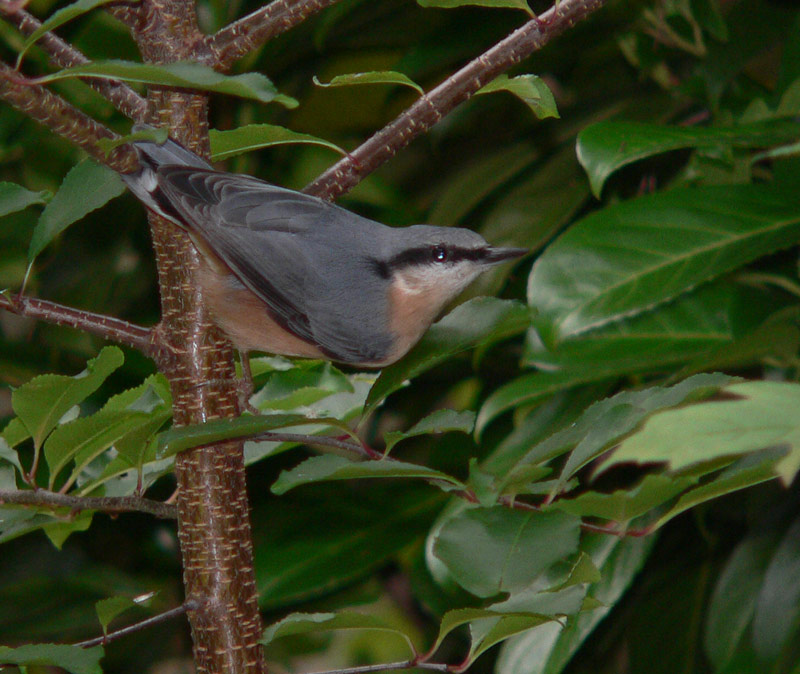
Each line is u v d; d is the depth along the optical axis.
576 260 5.79
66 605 8.32
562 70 8.60
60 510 4.81
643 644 7.38
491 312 4.46
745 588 6.52
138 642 8.80
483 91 4.74
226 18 8.24
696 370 5.59
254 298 5.80
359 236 6.30
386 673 9.43
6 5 3.61
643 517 6.04
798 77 6.75
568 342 6.37
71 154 8.73
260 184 5.98
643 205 5.96
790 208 5.91
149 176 4.68
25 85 3.71
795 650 6.10
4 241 8.79
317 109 9.20
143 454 4.47
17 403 4.19
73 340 8.56
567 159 8.02
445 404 9.65
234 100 8.84
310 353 6.24
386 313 6.24
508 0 4.39
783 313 6.18
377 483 7.98
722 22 7.09
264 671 4.51
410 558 7.98
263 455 5.30
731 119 7.22
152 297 9.09
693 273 5.71
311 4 4.46
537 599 3.82
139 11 4.48
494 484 3.55
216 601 4.38
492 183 8.05
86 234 8.73
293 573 7.00
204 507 4.40
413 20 8.39
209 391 4.48
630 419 3.56
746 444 2.17
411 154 9.30
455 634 8.48
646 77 8.32
